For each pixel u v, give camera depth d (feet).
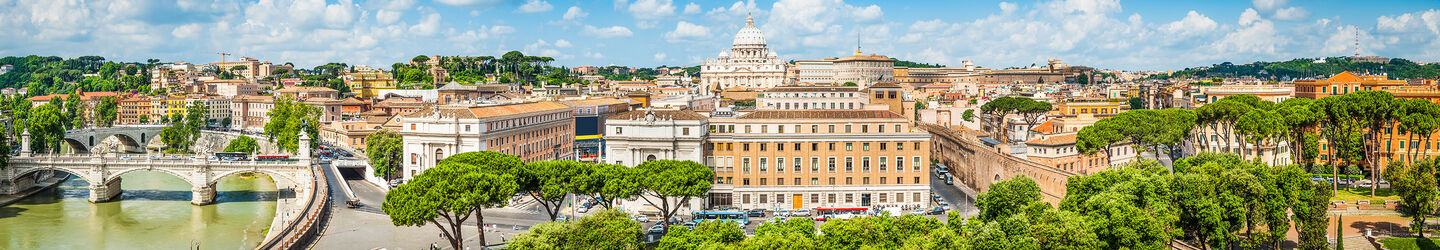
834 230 449.89
